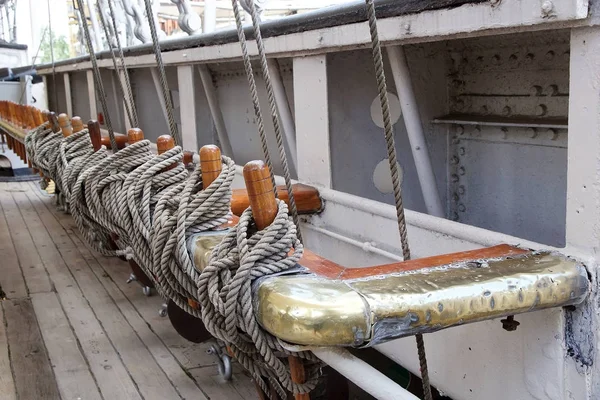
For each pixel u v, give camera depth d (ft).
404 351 8.20
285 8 15.28
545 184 9.65
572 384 6.08
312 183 10.19
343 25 8.46
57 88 32.17
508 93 10.03
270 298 4.99
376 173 10.61
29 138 15.35
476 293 5.26
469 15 6.44
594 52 5.52
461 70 10.77
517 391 6.61
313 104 9.84
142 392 10.25
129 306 14.01
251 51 10.93
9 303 14.33
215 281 5.64
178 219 6.73
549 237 9.73
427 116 10.84
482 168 10.64
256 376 6.95
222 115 15.71
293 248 5.73
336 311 4.77
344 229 9.43
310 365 5.97
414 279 5.29
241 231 5.56
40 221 22.99
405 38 7.34
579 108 5.73
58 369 11.08
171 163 7.94
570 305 5.94
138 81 20.44
